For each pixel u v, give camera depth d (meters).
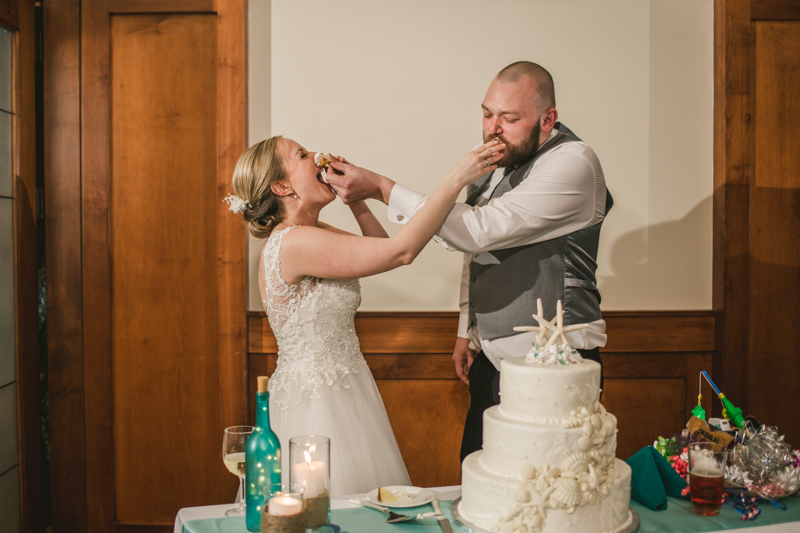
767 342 2.67
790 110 2.65
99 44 2.64
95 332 2.69
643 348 2.67
